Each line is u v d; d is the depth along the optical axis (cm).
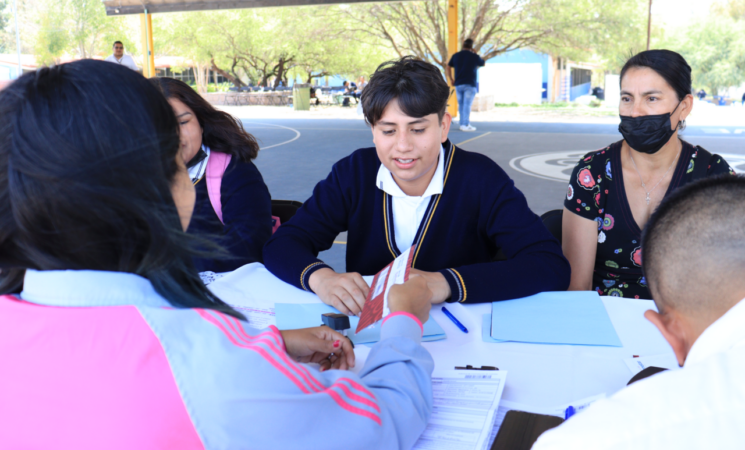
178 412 65
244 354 69
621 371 126
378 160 205
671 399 58
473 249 204
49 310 66
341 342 128
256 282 186
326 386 81
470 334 147
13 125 61
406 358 99
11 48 2325
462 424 105
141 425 64
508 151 1007
